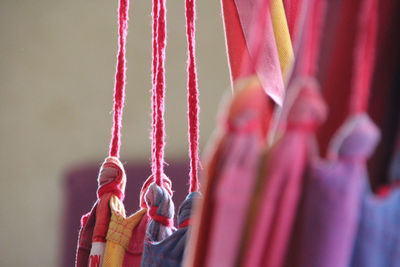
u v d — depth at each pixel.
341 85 0.60
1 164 2.50
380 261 0.59
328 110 0.60
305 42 0.58
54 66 2.52
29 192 2.49
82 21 2.53
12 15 2.55
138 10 2.48
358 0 0.60
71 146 2.50
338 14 0.61
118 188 0.83
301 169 0.57
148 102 2.43
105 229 0.81
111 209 0.81
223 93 2.38
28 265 2.44
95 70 2.52
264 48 0.75
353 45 0.60
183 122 2.38
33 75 2.53
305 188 0.58
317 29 0.58
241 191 0.57
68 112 2.51
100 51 2.52
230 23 0.77
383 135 0.61
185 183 2.25
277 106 0.73
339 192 0.57
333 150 0.58
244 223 0.57
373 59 0.61
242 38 0.77
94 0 2.53
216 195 0.57
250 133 0.57
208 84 2.39
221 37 2.41
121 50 0.82
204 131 2.36
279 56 0.75
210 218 0.58
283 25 0.76
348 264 0.59
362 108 0.58
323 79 0.61
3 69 2.53
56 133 2.51
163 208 0.79
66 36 2.53
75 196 2.47
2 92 2.53
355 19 0.60
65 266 2.43
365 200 0.58
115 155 0.83
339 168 0.58
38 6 2.54
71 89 2.52
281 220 0.57
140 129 2.40
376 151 0.61
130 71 2.45
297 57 0.61
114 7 2.53
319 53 0.61
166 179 0.83
